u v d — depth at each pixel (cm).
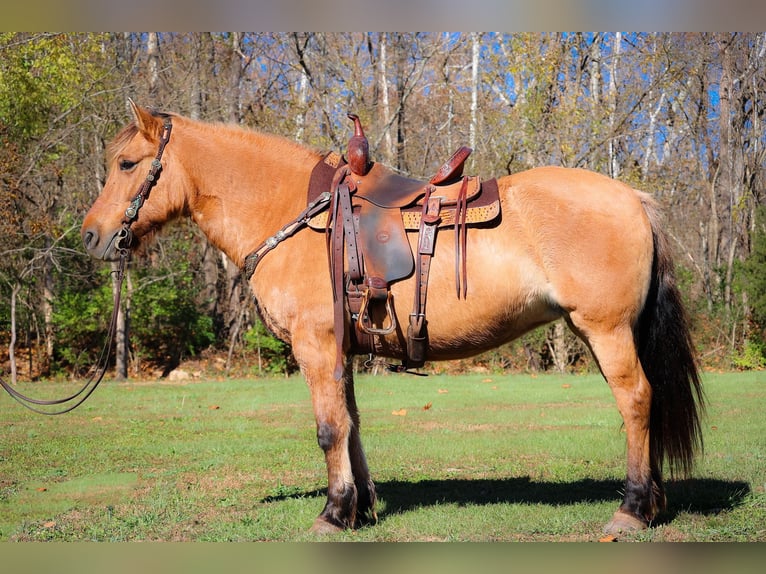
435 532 448
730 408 1006
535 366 1772
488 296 433
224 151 490
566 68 1834
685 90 2342
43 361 1783
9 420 993
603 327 427
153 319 1831
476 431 846
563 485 572
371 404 1109
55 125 1691
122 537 450
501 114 1795
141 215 489
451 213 442
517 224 435
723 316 1906
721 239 2475
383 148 1980
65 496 561
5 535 459
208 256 2005
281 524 472
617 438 780
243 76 2036
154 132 489
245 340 1855
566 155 1720
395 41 2009
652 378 450
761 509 478
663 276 448
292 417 1007
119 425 941
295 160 488
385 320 445
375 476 623
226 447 764
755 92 2278
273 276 460
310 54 1973
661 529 433
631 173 1723
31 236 1631
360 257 442
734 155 2284
